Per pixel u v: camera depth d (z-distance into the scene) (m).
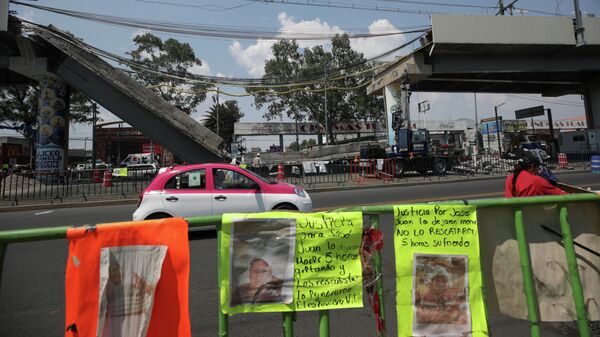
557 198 2.67
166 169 7.39
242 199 7.21
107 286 2.12
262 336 3.48
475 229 2.57
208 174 7.32
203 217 2.29
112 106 18.08
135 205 14.26
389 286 4.25
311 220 2.39
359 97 46.47
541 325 3.44
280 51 47.59
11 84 24.77
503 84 35.25
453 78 30.45
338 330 3.54
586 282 2.81
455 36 24.20
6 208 13.31
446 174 22.08
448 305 2.49
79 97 33.94
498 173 22.22
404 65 26.66
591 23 25.77
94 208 13.59
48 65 19.91
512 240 2.69
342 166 18.95
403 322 2.45
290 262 2.35
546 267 2.73
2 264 2.00
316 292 2.36
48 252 6.73
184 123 17.19
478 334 2.48
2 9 17.64
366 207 2.50
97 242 2.13
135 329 2.14
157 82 35.94
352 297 2.40
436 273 2.50
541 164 3.79
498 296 2.65
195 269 5.48
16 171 15.15
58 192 15.20
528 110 38.12
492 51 26.48
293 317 2.40
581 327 2.61
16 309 4.20
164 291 2.20
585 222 2.85
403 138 21.84
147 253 2.19
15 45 19.80
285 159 31.14
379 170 19.66
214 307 4.16
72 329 2.05
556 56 27.45
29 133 24.48
